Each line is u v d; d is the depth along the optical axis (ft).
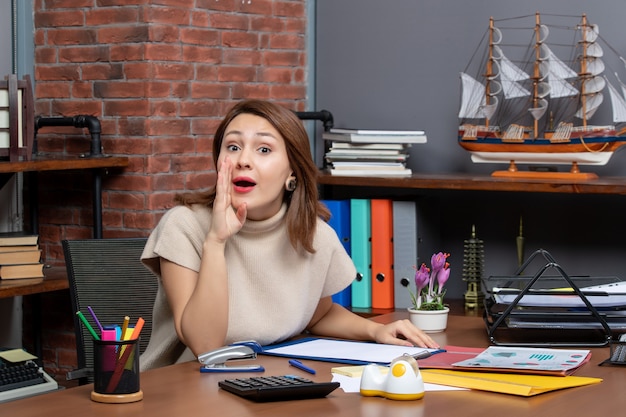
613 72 11.73
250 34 13.00
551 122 11.98
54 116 12.75
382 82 13.26
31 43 12.87
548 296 7.52
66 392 5.73
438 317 7.98
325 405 5.42
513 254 12.48
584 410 5.35
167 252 7.16
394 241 12.09
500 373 6.22
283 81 13.44
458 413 5.25
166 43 12.06
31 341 13.26
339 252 7.94
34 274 11.25
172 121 12.18
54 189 12.91
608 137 11.00
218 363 6.31
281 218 7.39
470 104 12.07
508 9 12.34
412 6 13.00
